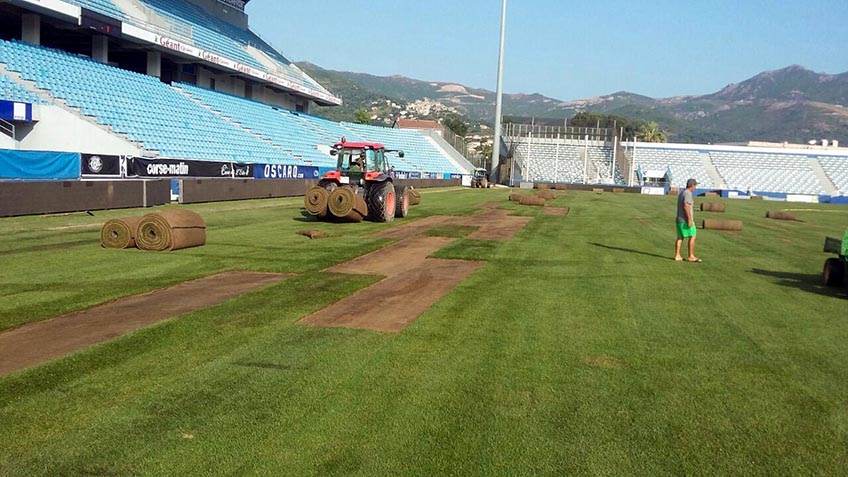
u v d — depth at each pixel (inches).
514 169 2415.1
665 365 245.9
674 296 376.5
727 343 279.0
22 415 184.5
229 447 167.5
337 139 1920.5
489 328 289.6
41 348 244.2
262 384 212.1
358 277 398.6
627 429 186.5
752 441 181.5
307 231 586.9
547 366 239.6
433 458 164.2
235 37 1721.2
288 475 153.8
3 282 359.6
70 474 152.9
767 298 379.9
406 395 206.1
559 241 619.5
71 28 1140.5
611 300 358.9
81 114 976.9
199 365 229.0
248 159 1296.8
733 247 628.4
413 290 367.6
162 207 847.7
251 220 724.7
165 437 172.4
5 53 971.3
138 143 1023.0
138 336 261.4
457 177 2151.8
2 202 645.3
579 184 2129.7
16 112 866.1
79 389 204.5
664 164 2568.9
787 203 1840.6
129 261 433.7
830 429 191.2
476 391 211.8
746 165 2593.5
